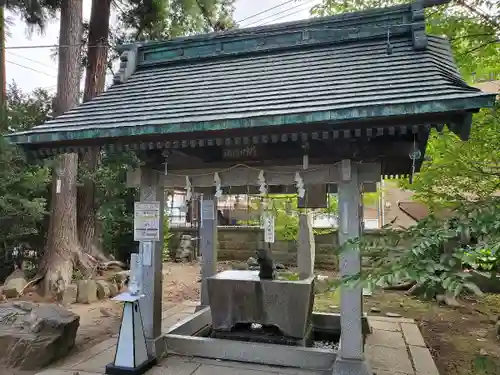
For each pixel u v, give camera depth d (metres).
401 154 3.90
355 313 3.84
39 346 4.28
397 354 4.61
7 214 8.06
